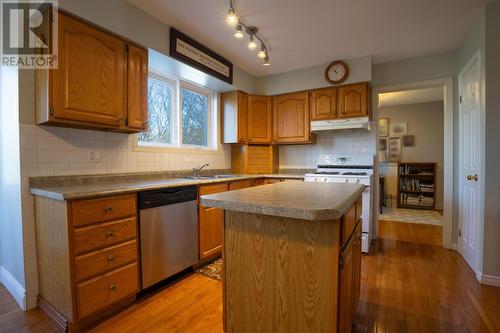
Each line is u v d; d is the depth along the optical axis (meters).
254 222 1.22
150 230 1.94
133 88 2.11
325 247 1.06
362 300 1.89
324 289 1.07
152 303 1.84
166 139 2.93
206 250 2.50
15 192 1.78
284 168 4.07
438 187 5.46
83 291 1.53
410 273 2.34
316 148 3.84
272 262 1.18
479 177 2.22
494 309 1.75
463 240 2.71
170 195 2.11
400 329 1.56
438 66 3.06
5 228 1.96
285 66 3.50
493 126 2.08
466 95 2.64
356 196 1.35
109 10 1.92
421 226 4.01
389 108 5.93
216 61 3.03
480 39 2.22
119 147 2.35
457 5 2.12
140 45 2.17
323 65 3.42
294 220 1.12
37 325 1.60
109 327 1.59
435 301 1.86
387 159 5.92
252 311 1.24
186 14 2.24
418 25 2.44
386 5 2.12
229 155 3.85
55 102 1.65
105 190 1.63
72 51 1.73
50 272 1.64
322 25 2.44
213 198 1.19
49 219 1.61
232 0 2.03
